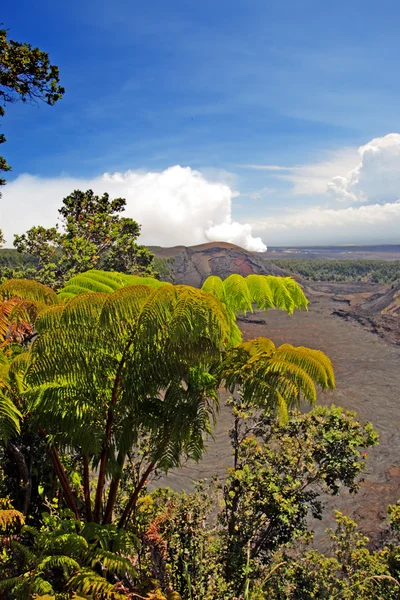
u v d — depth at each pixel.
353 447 6.18
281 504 5.66
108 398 4.33
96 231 27.92
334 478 6.27
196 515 5.84
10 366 3.77
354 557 6.41
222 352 4.60
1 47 10.70
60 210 31.58
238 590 5.31
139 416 4.32
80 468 6.70
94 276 5.55
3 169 11.80
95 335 3.69
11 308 3.94
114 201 31.75
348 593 5.78
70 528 4.15
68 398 3.89
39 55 11.17
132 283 5.84
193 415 4.43
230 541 5.75
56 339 3.59
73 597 3.12
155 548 5.02
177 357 3.88
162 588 4.36
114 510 6.21
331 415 6.41
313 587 5.99
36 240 26.81
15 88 11.34
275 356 4.41
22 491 5.47
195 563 5.09
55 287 22.20
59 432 4.30
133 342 3.82
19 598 3.28
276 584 5.81
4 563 4.09
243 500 6.15
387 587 5.74
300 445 6.31
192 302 3.65
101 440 3.99
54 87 11.63
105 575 4.23
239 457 6.66
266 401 4.15
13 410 3.61
